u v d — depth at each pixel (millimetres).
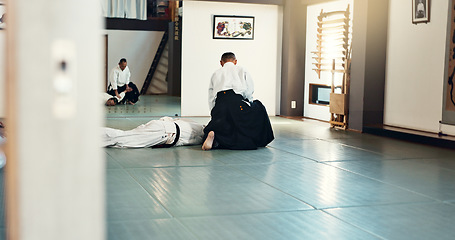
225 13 9109
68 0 635
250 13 9227
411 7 6855
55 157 652
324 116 8734
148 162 4695
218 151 5410
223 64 5867
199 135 5801
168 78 14680
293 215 3076
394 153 5523
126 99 11562
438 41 6445
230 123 5539
